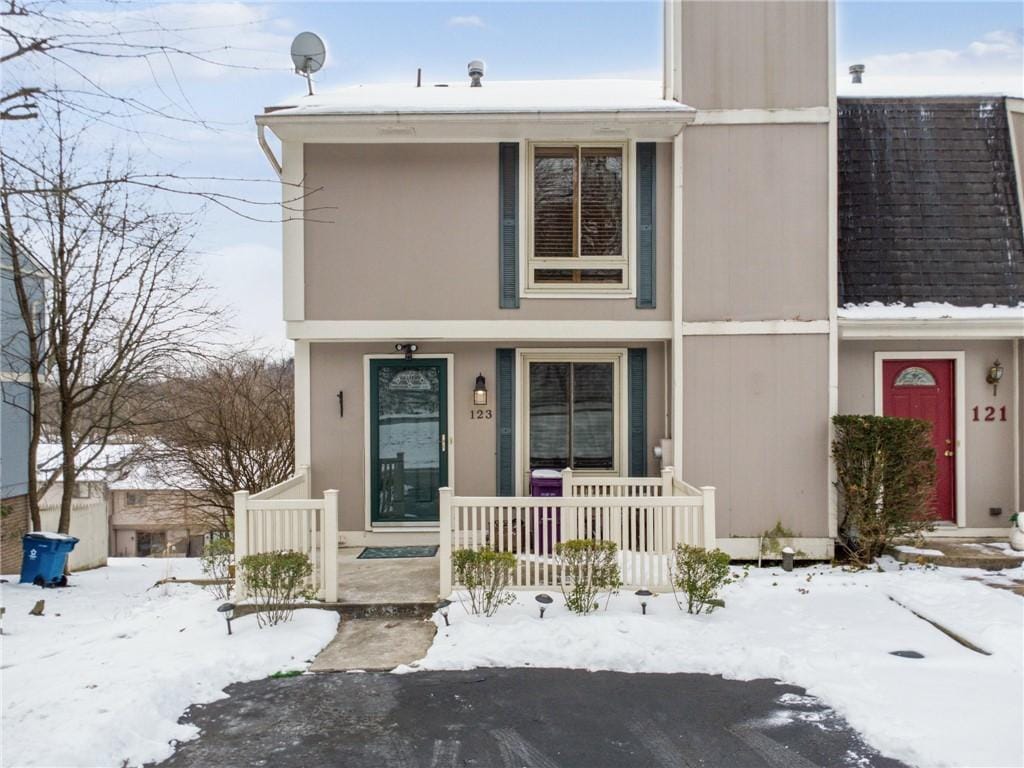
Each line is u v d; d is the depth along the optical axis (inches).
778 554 332.5
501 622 244.4
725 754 166.2
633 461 356.2
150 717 180.7
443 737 176.1
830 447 337.4
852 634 236.7
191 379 687.7
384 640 240.4
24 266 479.8
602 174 350.3
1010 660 210.2
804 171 339.3
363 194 344.8
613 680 207.9
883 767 159.6
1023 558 312.8
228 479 697.0
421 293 345.1
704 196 340.5
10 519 539.2
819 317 338.6
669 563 266.8
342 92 395.5
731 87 339.6
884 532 317.4
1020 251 355.3
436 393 358.9
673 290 341.4
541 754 167.5
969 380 358.3
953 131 374.3
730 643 227.3
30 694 191.9
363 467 354.6
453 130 336.8
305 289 344.5
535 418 362.3
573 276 349.1
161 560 614.9
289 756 168.2
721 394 339.6
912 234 357.7
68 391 464.4
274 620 248.8
